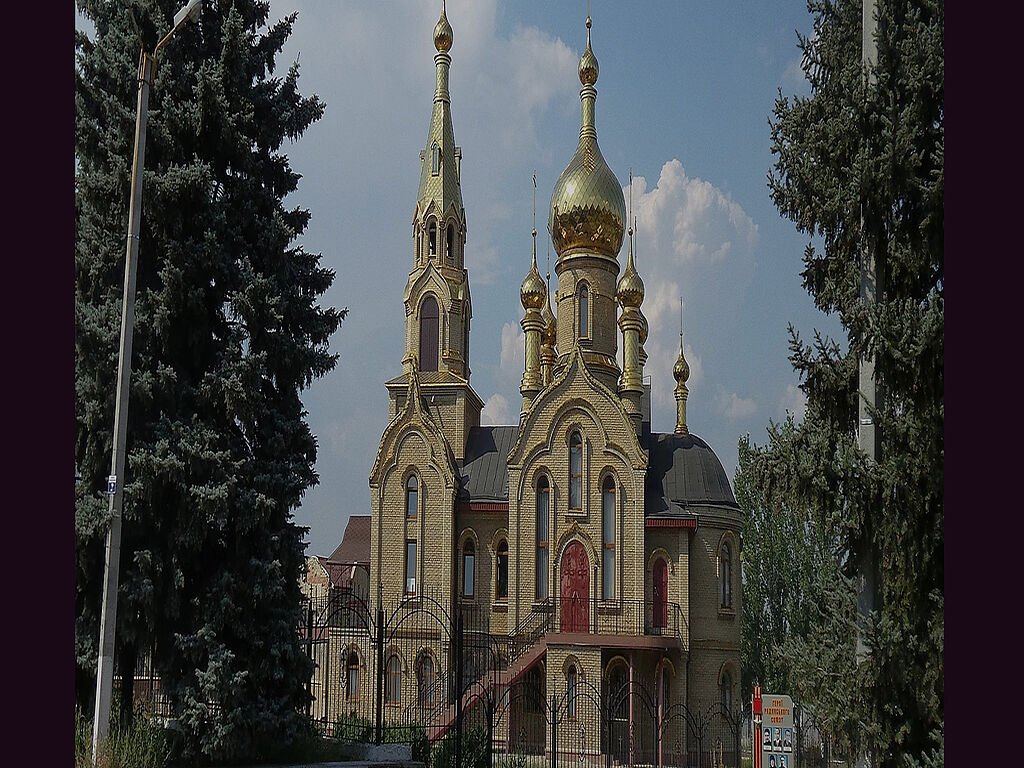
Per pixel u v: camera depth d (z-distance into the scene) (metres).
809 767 29.02
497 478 49.06
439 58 54.25
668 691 44.06
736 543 47.31
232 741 22.02
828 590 17.27
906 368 15.43
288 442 25.27
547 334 58.38
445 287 51.88
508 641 45.72
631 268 54.66
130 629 22.02
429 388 50.97
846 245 17.25
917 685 15.45
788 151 18.52
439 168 53.16
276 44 27.17
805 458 16.25
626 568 45.16
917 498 15.41
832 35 19.39
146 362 23.55
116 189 23.00
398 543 47.94
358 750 26.08
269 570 23.50
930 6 16.23
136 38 23.78
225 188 25.47
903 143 15.79
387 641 46.72
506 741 41.59
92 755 18.45
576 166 52.97
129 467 22.59
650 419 57.53
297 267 26.89
